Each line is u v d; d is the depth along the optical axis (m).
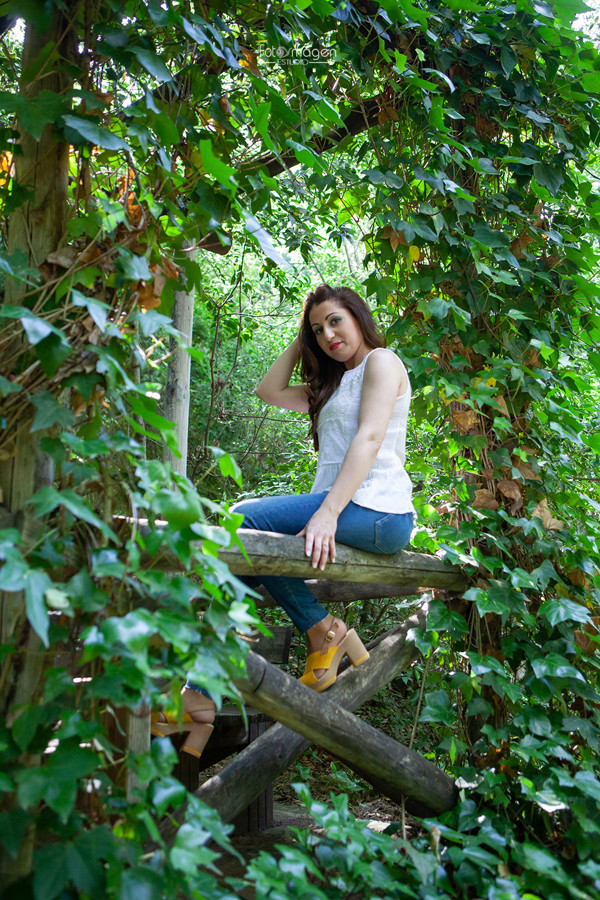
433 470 2.48
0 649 1.18
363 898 1.65
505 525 2.35
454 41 2.33
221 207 1.66
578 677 2.01
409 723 4.16
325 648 2.04
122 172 1.71
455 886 1.67
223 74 2.03
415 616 2.43
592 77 2.39
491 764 2.12
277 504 2.02
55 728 1.38
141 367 1.51
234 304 5.22
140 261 1.39
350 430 2.12
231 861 2.16
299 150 1.75
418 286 2.33
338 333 2.22
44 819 1.13
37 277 1.31
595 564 2.31
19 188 1.45
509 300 2.40
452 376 2.28
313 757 3.94
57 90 1.48
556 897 1.50
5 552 1.05
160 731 1.79
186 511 1.24
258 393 2.48
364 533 2.00
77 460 1.49
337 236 3.72
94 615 1.31
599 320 2.52
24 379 1.31
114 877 1.08
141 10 1.69
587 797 1.75
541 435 2.48
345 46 2.15
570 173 2.61
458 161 2.27
